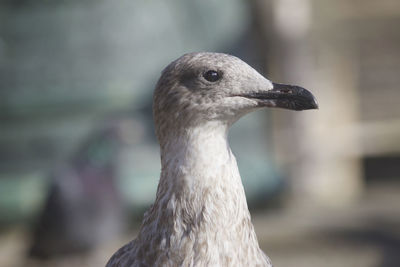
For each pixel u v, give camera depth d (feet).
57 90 47.21
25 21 46.62
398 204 56.80
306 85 57.16
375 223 52.01
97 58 46.93
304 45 56.54
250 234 20.34
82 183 46.93
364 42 64.03
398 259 45.62
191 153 20.25
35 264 47.80
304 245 48.26
